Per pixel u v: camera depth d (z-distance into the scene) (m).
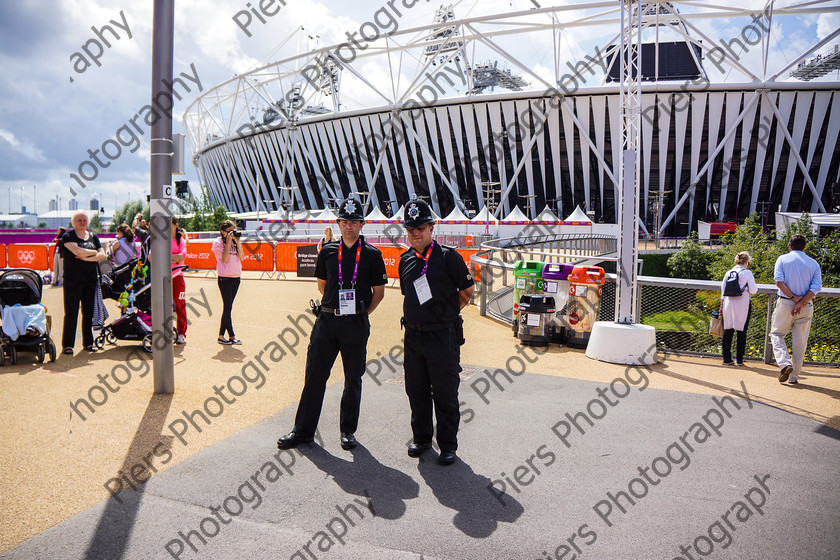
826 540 3.24
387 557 3.00
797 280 6.87
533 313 9.13
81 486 3.80
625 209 8.28
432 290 4.39
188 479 3.94
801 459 4.48
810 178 71.44
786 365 6.91
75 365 7.33
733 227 64.06
